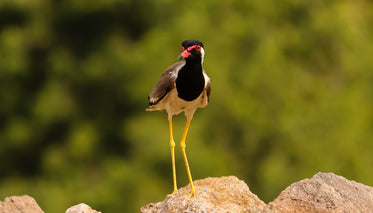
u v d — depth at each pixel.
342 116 26.20
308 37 28.08
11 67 25.78
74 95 26.52
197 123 24.44
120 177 24.00
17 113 26.94
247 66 25.83
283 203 6.49
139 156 23.66
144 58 24.62
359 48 28.70
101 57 25.56
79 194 24.62
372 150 26.03
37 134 26.83
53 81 26.38
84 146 25.52
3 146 27.05
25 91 27.02
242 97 25.53
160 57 24.27
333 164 24.94
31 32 26.36
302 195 6.55
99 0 25.25
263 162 25.75
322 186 6.62
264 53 25.95
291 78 26.44
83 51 26.70
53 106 25.64
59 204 24.42
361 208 6.57
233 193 7.22
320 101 26.64
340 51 28.27
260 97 25.81
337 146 25.42
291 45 28.06
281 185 24.48
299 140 25.44
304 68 28.34
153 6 25.98
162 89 7.57
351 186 6.85
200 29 24.75
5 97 26.70
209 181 7.46
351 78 28.25
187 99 7.54
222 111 24.95
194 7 26.41
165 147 22.88
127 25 26.67
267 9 27.25
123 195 23.94
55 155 25.81
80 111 26.50
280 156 25.41
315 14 28.16
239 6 27.19
